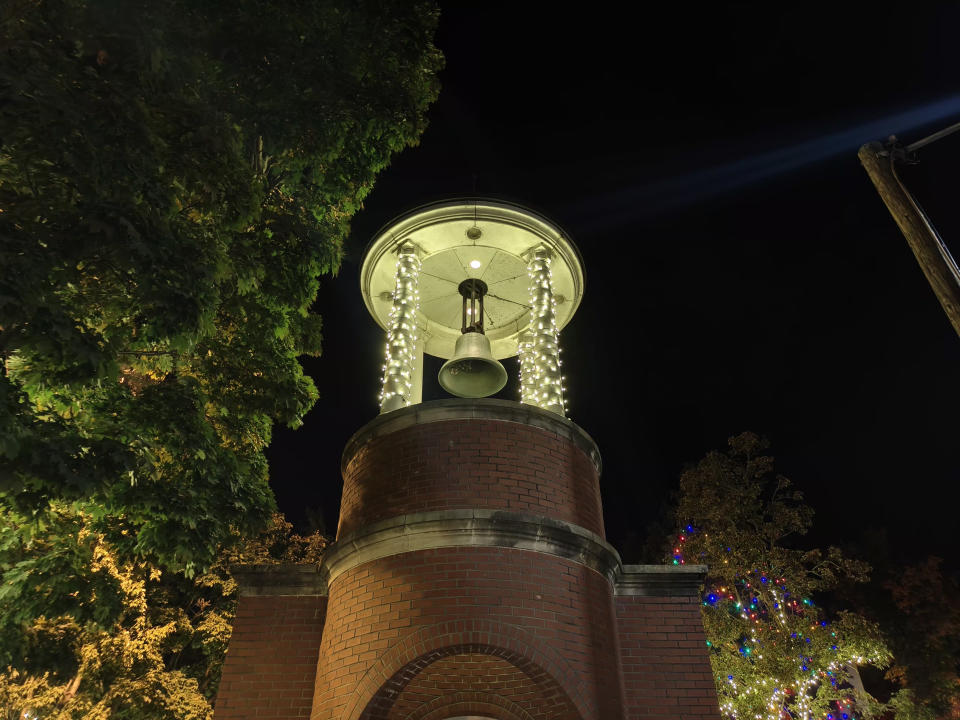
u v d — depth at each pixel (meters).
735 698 19.47
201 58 8.60
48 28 6.64
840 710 21.31
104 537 9.57
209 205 8.28
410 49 10.99
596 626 8.55
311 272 11.02
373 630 8.17
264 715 9.03
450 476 8.99
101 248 6.73
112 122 6.56
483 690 9.72
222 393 10.21
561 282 12.88
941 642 28.05
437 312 13.62
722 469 22.42
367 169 11.35
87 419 8.27
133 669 16.50
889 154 8.17
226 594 20.66
